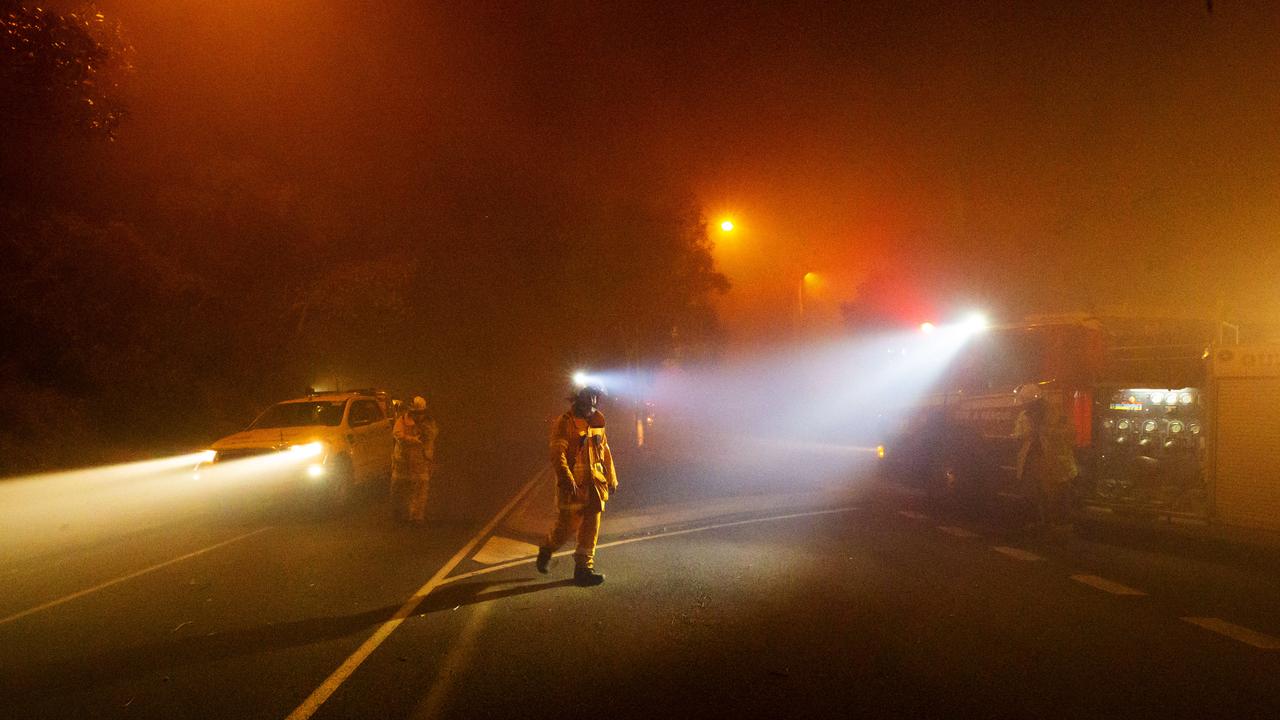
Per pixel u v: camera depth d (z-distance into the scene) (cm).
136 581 1021
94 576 1061
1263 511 1122
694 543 1184
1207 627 777
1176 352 1271
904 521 1359
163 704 618
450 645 738
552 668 677
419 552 1149
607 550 1142
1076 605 852
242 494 1511
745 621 801
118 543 1293
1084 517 1309
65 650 750
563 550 1149
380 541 1237
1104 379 1291
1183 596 887
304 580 998
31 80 1070
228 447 1534
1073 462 1212
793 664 681
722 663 685
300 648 741
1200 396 1219
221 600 913
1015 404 1354
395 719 583
